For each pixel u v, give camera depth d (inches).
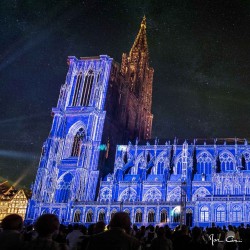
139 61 6141.7
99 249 385.4
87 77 5022.1
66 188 4293.8
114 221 411.8
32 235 690.8
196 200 3501.5
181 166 4298.7
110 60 5044.3
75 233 813.2
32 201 4097.0
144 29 6505.9
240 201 3393.2
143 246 734.5
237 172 3863.2
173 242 671.1
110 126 4739.2
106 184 4200.3
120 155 4576.8
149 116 6028.5
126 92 5319.9
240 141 4512.8
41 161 4362.7
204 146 4370.1
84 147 4333.2
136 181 4138.8
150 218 3646.7
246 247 852.0
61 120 4692.4
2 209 5226.4
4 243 401.7
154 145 4542.3
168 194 3981.3
